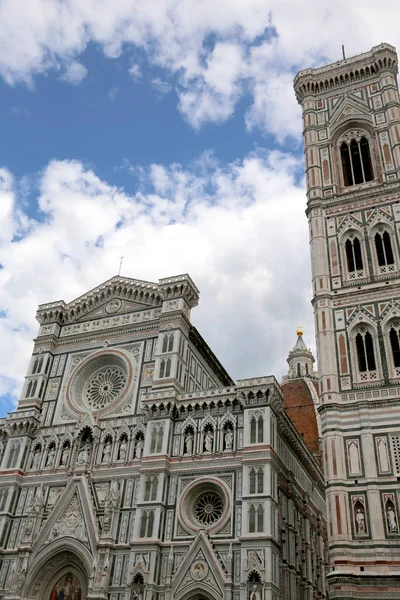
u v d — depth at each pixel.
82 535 58.66
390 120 72.06
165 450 59.72
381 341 57.03
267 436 56.62
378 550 46.50
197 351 73.12
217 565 51.75
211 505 56.78
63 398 70.56
